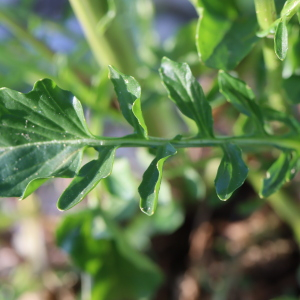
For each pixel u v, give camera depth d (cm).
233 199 27
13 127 16
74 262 23
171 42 25
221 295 25
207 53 17
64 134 16
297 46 19
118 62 23
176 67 16
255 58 22
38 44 27
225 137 17
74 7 22
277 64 18
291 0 15
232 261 25
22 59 27
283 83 19
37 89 16
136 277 24
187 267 27
